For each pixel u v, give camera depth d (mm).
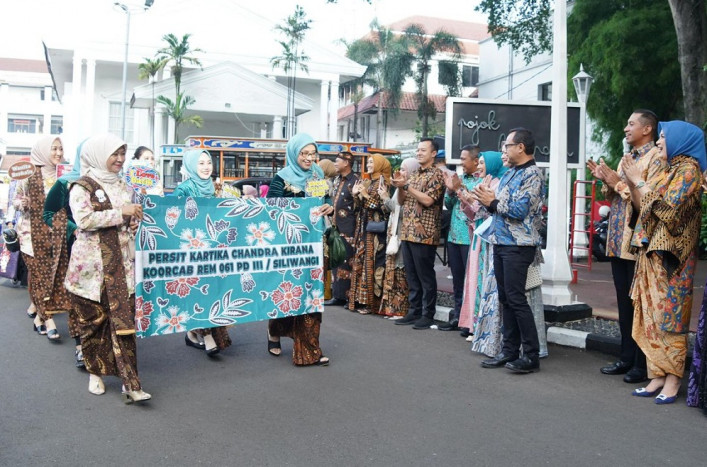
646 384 5109
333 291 8500
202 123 28578
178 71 28281
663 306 4605
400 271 7598
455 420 4309
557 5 7078
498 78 30875
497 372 5438
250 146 17391
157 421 4277
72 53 30719
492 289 5809
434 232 7012
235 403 4645
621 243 5172
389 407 4559
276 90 29469
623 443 3930
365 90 47281
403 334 6848
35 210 6367
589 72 18000
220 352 6109
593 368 5566
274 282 5453
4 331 6914
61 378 5230
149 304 4895
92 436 4016
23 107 60406
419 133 39969
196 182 5953
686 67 12625
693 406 4559
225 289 5238
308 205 5633
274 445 3885
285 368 5562
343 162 8109
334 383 5129
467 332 6734
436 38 37125
